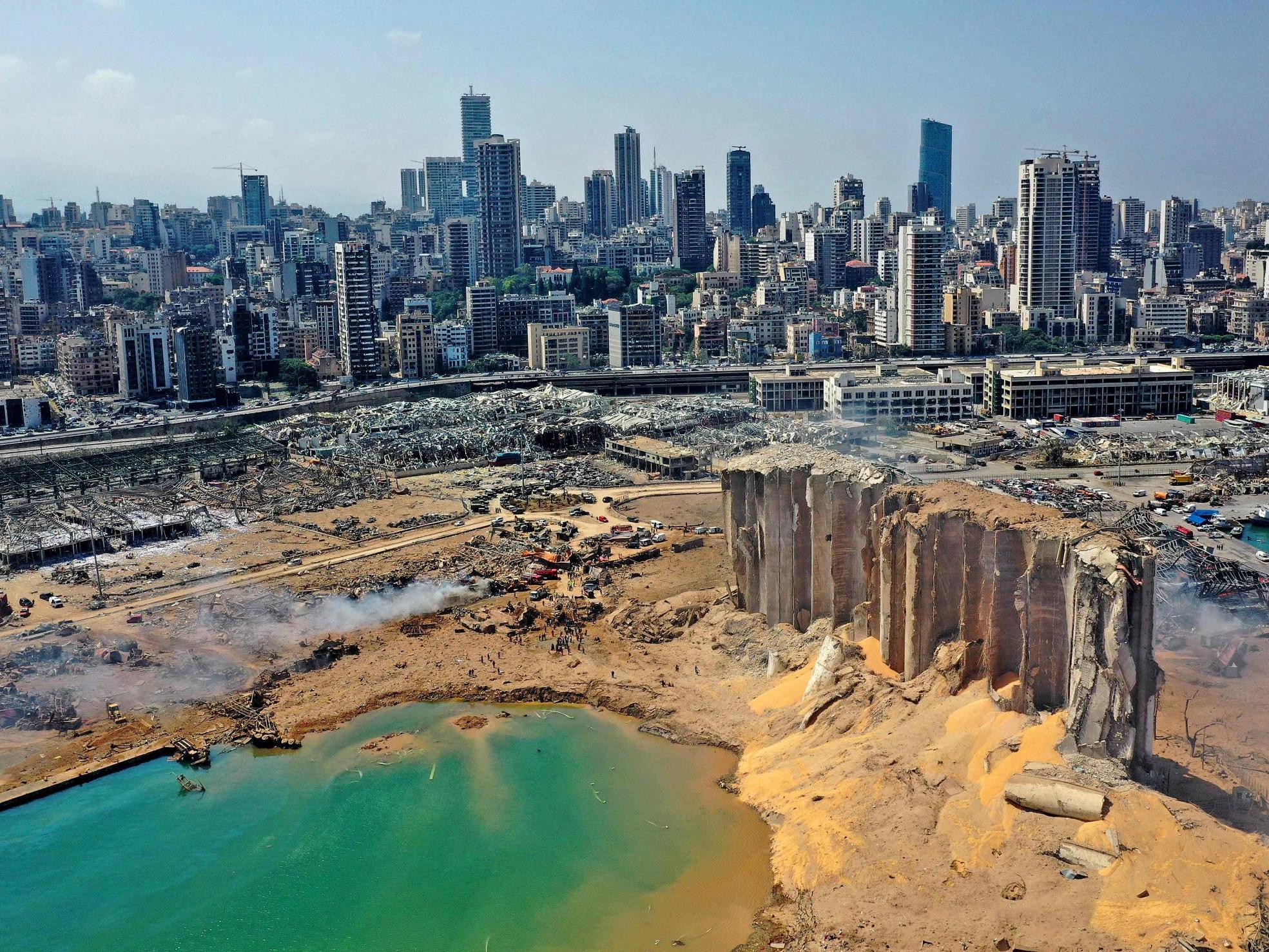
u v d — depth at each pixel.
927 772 152.25
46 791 172.00
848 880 137.00
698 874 147.88
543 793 170.25
